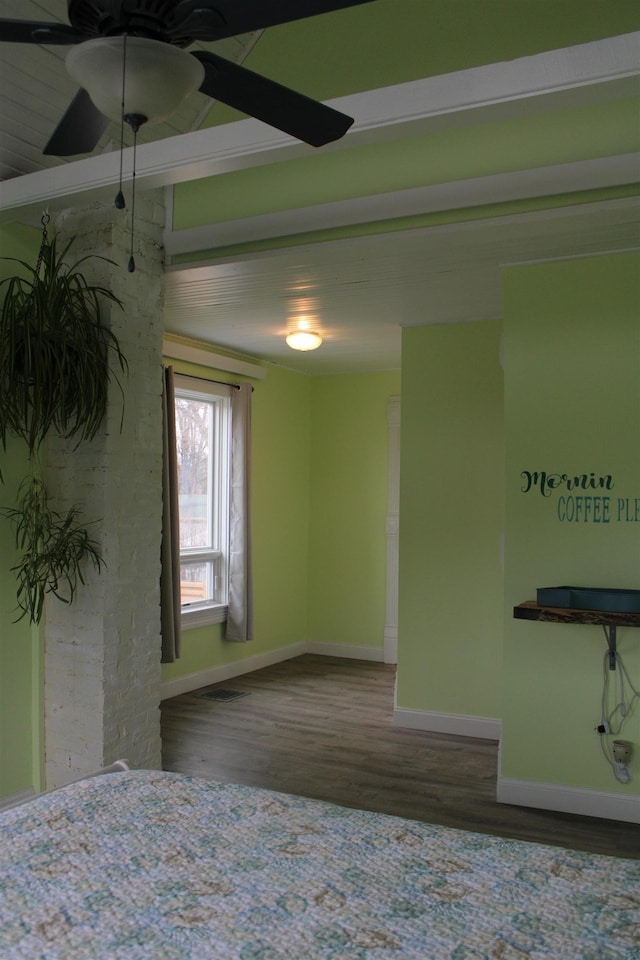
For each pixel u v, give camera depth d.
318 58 3.45
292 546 7.13
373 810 3.61
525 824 3.44
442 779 4.04
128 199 3.17
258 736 4.76
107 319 3.57
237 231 3.67
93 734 3.53
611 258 3.57
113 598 3.58
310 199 3.53
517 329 3.71
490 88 2.28
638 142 2.99
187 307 4.70
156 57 1.57
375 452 7.06
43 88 3.17
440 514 4.95
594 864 1.54
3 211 3.27
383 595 6.98
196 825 1.69
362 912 1.33
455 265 3.77
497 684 4.79
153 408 3.83
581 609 3.32
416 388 5.04
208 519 6.22
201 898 1.37
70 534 3.41
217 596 6.23
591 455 3.57
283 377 6.97
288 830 1.68
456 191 3.22
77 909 1.33
